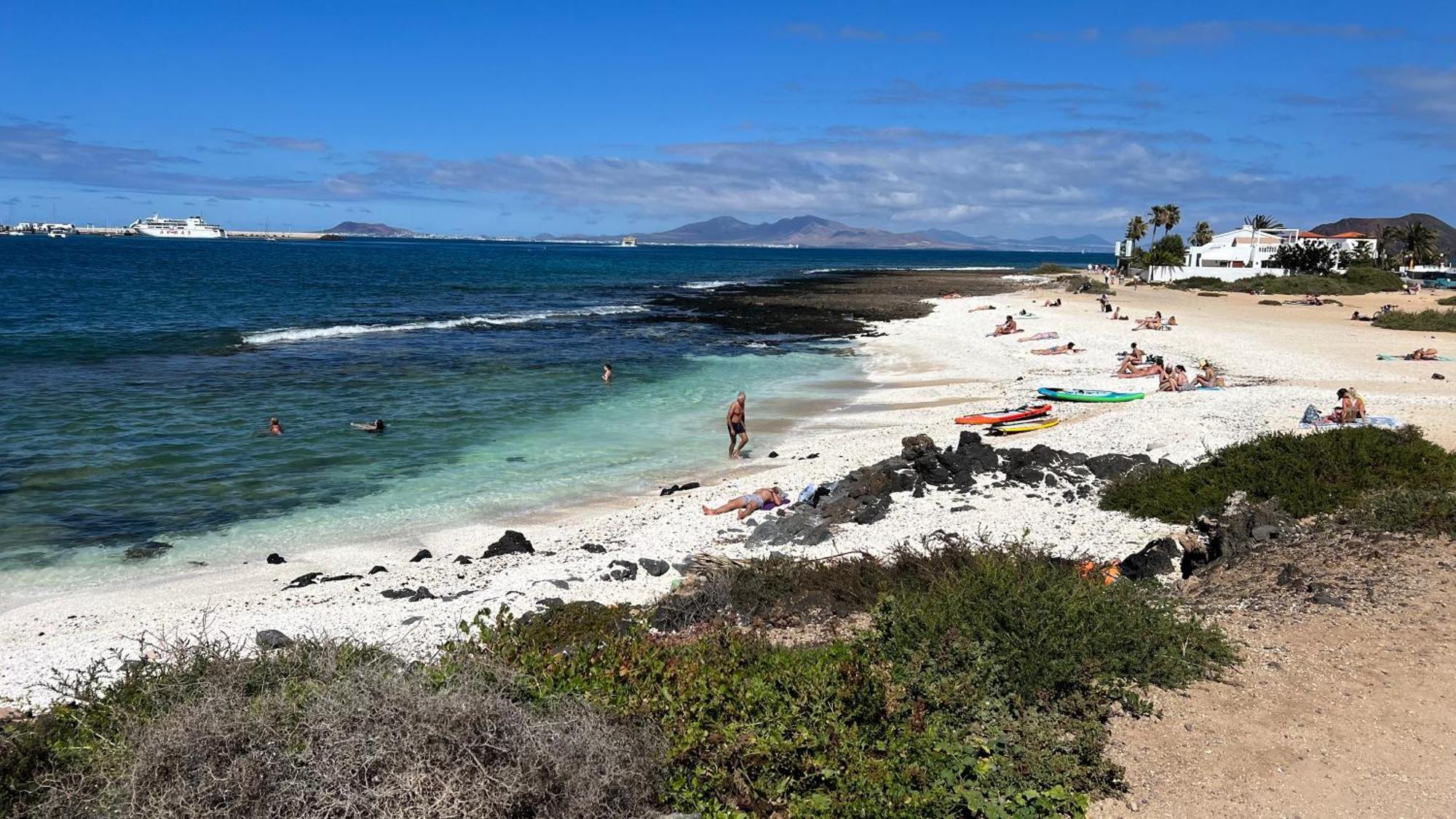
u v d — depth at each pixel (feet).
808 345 143.13
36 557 49.32
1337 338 134.92
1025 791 20.66
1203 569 39.83
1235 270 311.68
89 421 80.89
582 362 123.75
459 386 103.91
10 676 33.68
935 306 208.85
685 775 21.16
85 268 327.26
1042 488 57.72
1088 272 392.88
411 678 21.30
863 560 42.70
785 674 25.46
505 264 488.02
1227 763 22.35
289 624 38.55
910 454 63.72
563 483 65.46
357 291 256.11
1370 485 46.32
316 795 17.57
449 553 51.42
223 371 110.83
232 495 61.36
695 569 44.70
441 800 17.57
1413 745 22.68
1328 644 28.53
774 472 66.18
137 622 39.60
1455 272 345.51
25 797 19.40
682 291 274.16
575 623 34.73
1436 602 30.96
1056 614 27.45
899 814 19.93
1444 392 83.92
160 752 17.90
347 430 80.53
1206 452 59.06
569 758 19.22
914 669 25.85
